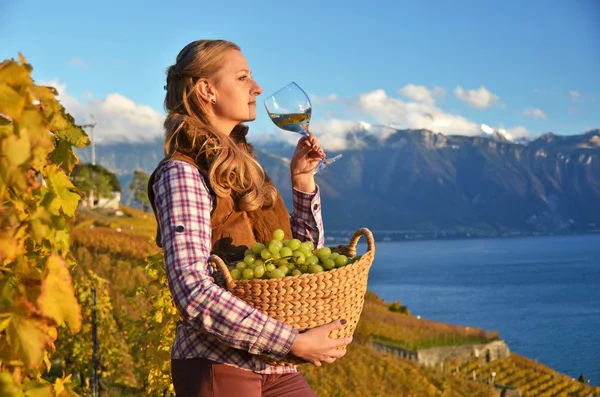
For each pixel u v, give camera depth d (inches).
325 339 72.4
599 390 2338.8
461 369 2458.2
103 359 653.3
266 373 78.6
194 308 70.2
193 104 82.5
